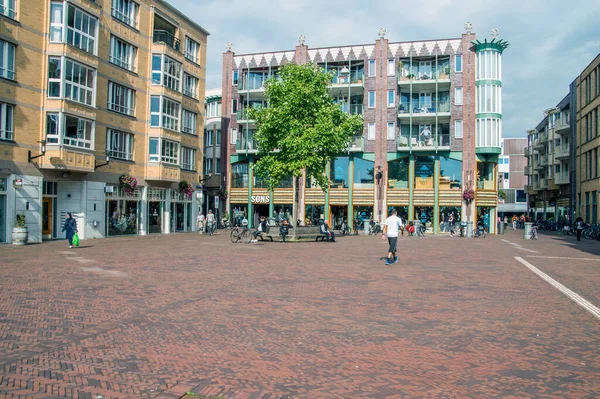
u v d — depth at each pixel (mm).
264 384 5340
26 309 8781
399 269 15547
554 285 12383
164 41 38281
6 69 25031
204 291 11023
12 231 24578
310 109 31266
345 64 48438
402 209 46062
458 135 45219
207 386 5234
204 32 43938
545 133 68250
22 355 6121
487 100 44688
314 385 5340
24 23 25875
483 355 6496
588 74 46406
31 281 11984
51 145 26766
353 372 5785
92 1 29516
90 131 29547
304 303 9820
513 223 63656
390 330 7750
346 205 47344
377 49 47062
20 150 25656
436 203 45156
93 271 14078
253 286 11820
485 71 44781
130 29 34562
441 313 9008
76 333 7238
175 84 38875
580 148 49625
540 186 67250
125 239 30422
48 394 4898
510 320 8492
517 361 6246
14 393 4891
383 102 46594
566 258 19969
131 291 10836
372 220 43188
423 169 45812
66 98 27266
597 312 9172
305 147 29812
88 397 4848
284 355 6406
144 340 6977
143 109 36125
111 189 31734
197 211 43594
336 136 31453
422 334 7531
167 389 5113
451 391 5207
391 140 46344
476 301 10180
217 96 54406
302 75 31562
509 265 17016
